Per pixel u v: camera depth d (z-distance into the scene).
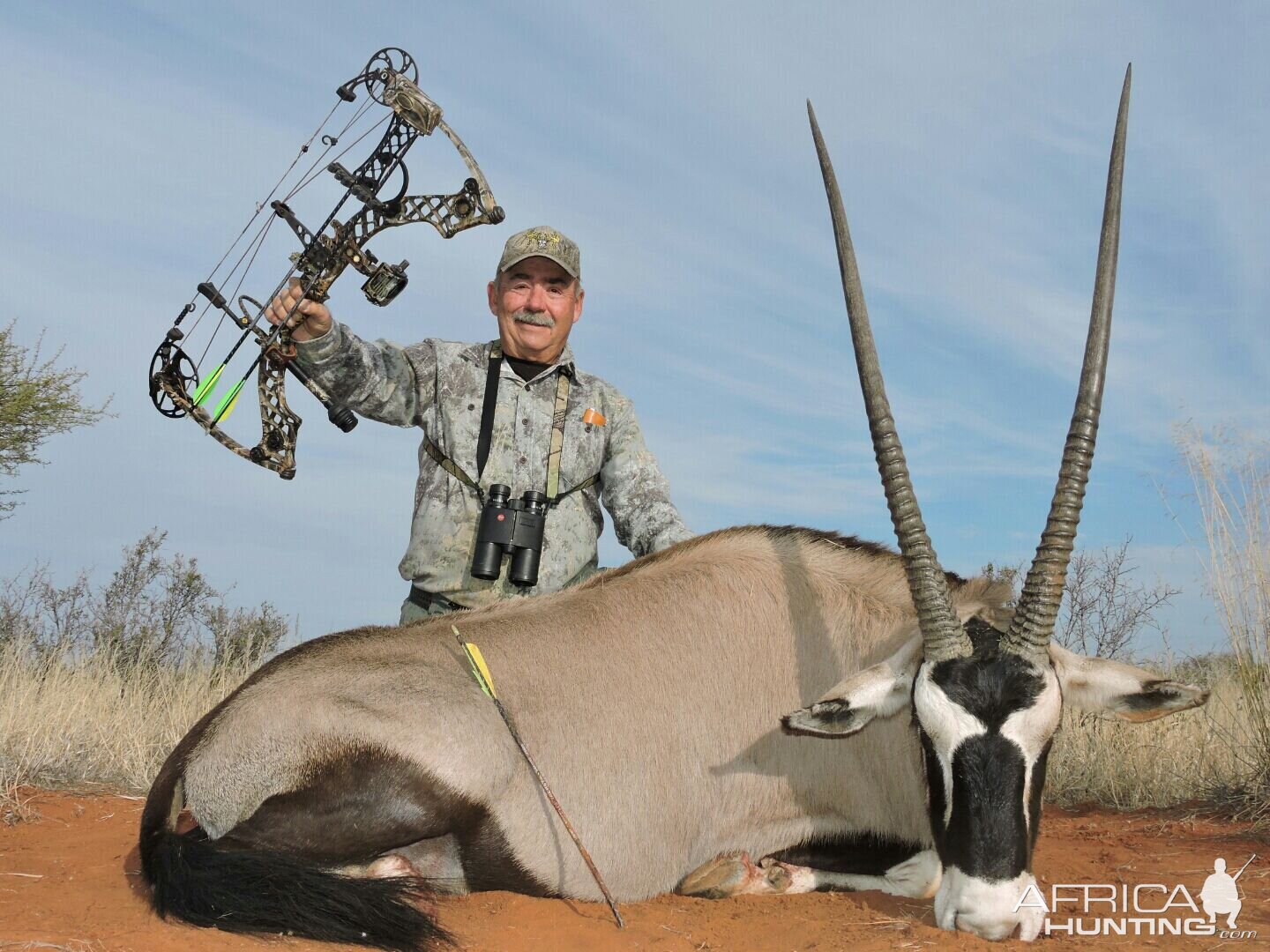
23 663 3.61
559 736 1.92
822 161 2.02
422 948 1.62
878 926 1.71
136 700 3.42
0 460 5.98
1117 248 1.85
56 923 1.65
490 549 2.23
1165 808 2.86
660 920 1.79
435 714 1.87
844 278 1.96
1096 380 1.76
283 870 1.66
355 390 2.25
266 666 2.01
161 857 1.70
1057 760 3.11
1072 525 1.69
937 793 1.67
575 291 2.47
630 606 2.06
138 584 4.70
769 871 2.01
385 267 2.09
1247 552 2.90
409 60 2.07
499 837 1.88
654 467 2.48
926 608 1.72
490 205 2.05
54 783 2.78
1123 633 4.08
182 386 2.04
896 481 1.78
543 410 2.39
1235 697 3.10
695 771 1.98
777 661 2.05
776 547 2.17
